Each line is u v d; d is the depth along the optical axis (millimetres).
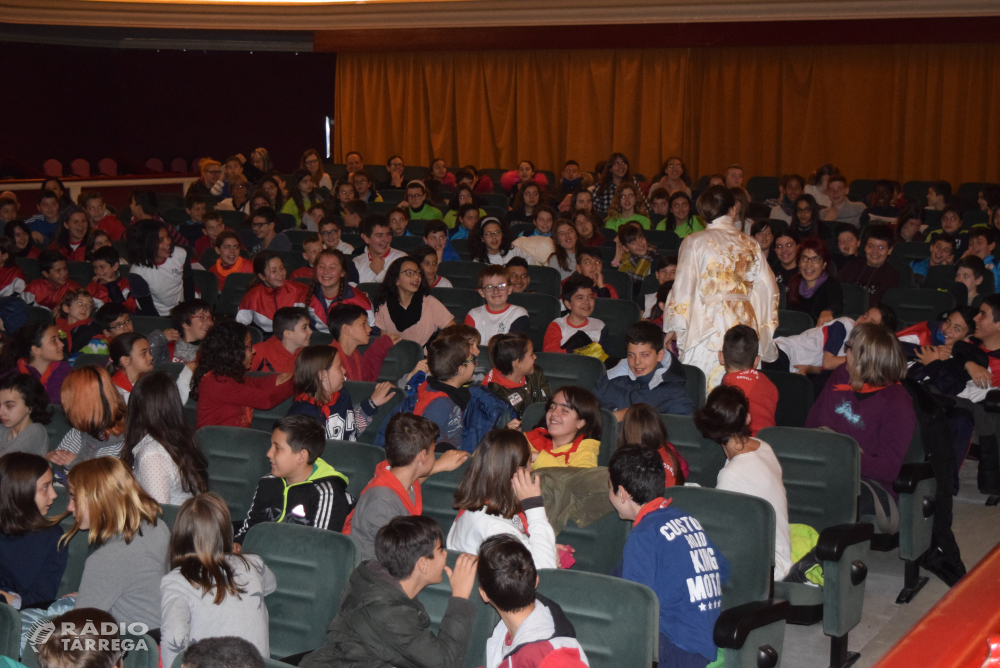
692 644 2635
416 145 14438
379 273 7047
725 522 3018
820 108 12000
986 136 11227
